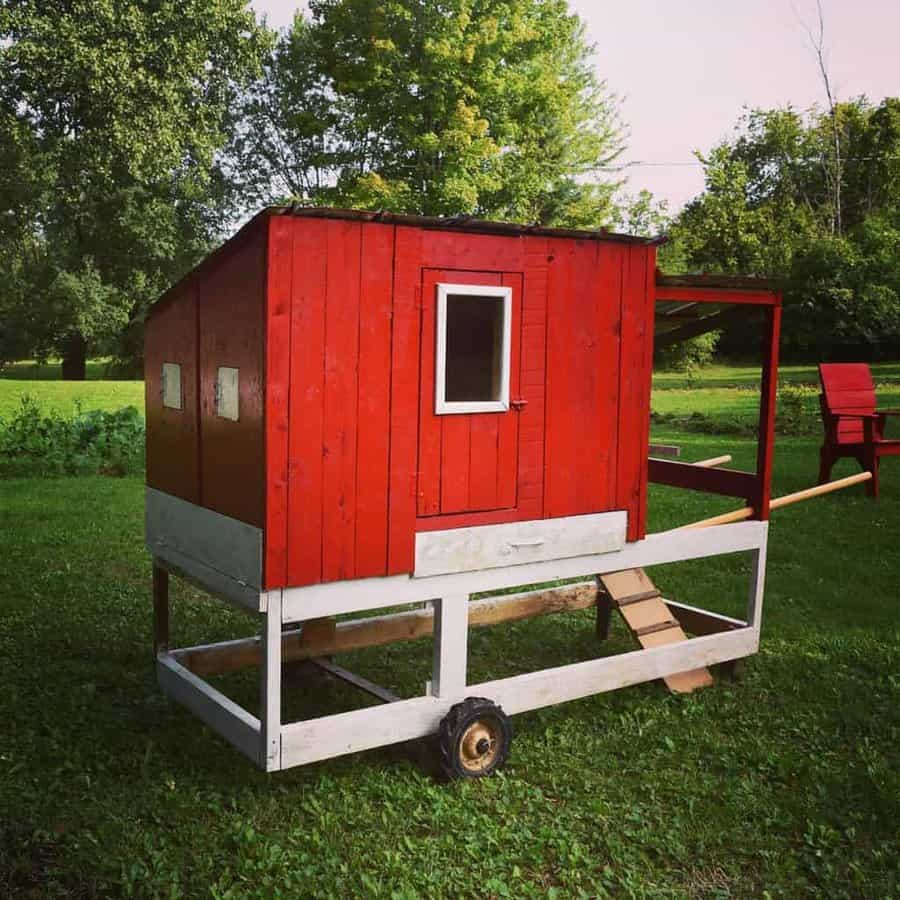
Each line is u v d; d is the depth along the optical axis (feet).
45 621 22.12
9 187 95.66
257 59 95.71
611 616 23.81
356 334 14.02
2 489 38.47
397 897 11.46
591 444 16.93
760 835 13.39
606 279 16.76
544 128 123.13
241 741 14.44
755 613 19.70
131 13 82.84
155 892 11.51
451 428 15.16
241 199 143.13
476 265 15.15
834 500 36.70
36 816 13.16
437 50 100.32
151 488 17.46
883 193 155.22
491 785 14.62
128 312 136.36
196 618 22.85
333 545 14.06
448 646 15.30
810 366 115.55
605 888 12.08
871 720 17.10
